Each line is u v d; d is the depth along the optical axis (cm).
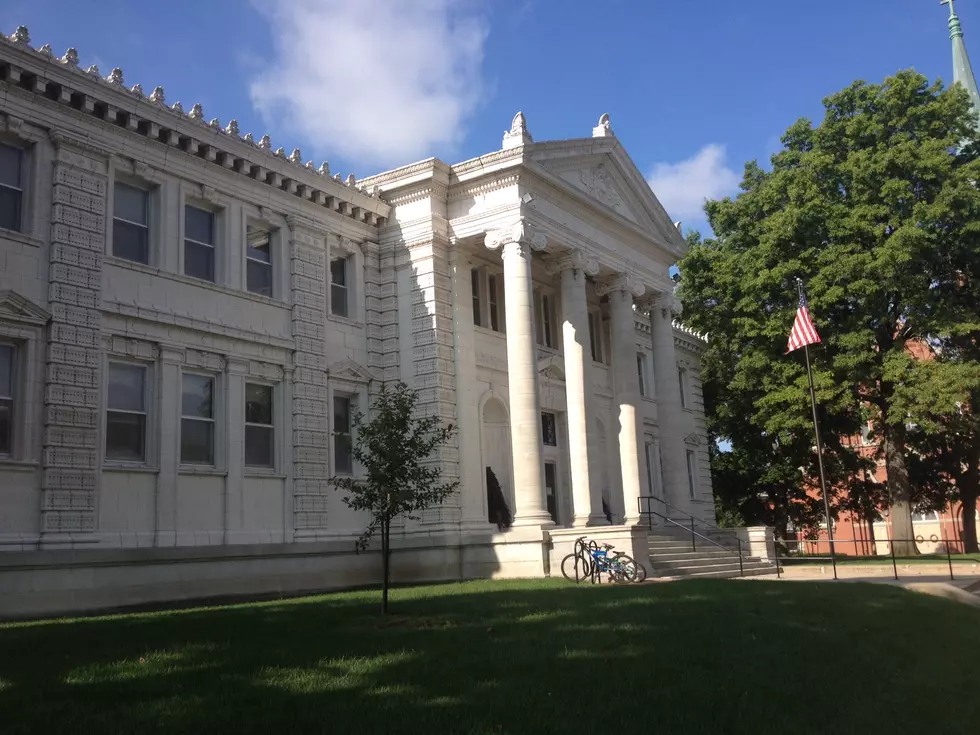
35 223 2031
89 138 2164
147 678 970
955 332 3716
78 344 2062
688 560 2770
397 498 1622
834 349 3947
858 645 1295
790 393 3900
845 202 4006
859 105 4072
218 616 1583
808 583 2155
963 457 4578
